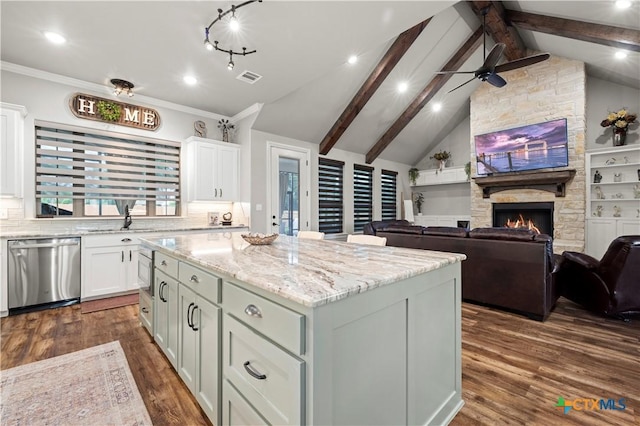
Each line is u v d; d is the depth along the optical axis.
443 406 1.52
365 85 4.92
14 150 3.14
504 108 6.07
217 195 4.66
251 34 2.81
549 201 5.59
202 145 4.50
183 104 4.53
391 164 7.85
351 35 2.85
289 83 3.86
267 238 2.16
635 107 5.13
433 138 7.84
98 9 2.42
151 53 3.10
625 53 4.24
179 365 1.83
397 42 4.37
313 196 5.86
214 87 3.96
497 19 4.57
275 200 5.16
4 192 3.09
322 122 5.49
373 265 1.36
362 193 7.00
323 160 6.03
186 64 3.34
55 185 3.57
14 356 2.18
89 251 3.39
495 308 3.24
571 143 5.32
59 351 2.26
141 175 4.21
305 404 0.90
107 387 1.81
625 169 5.12
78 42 2.88
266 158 5.04
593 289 2.98
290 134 5.36
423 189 8.56
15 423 1.51
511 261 3.04
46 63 3.27
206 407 1.49
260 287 1.07
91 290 3.39
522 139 5.78
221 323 1.36
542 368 2.04
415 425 1.33
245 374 1.19
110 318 2.92
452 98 6.61
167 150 4.44
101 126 3.87
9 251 2.96
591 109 5.54
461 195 7.87
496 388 1.82
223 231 4.52
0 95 3.23
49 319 2.89
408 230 3.87
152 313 2.34
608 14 3.57
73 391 1.77
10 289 2.97
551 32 4.30
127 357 2.17
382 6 2.46
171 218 4.45
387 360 1.18
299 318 0.90
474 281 3.31
